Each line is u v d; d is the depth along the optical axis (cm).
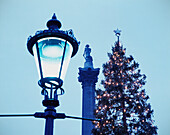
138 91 2153
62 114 310
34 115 304
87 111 3164
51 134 288
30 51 353
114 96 2094
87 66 3644
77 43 338
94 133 1947
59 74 316
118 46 2591
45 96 311
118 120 1973
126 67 2280
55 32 319
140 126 1936
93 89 3388
